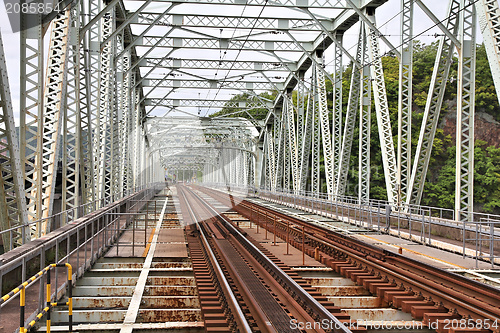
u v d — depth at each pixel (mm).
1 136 8398
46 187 11125
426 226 16141
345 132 28188
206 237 16250
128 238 15594
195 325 6871
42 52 9977
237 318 6723
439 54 18344
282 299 8109
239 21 27969
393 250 13281
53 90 11555
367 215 18875
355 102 28234
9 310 7102
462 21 16156
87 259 11141
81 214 15320
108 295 9188
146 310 7617
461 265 11039
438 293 7641
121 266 11281
